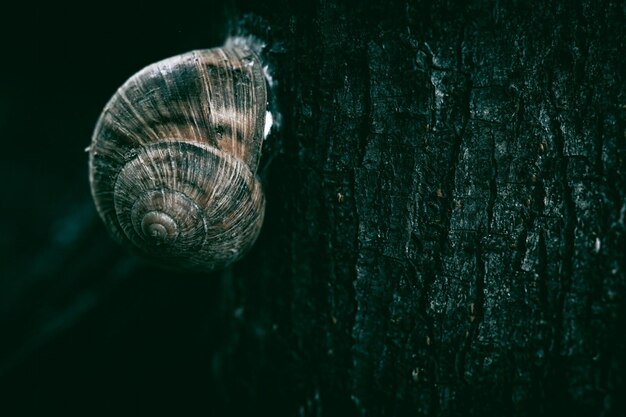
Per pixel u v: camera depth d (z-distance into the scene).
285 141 0.19
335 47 0.18
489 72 0.17
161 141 0.17
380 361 0.19
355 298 0.19
